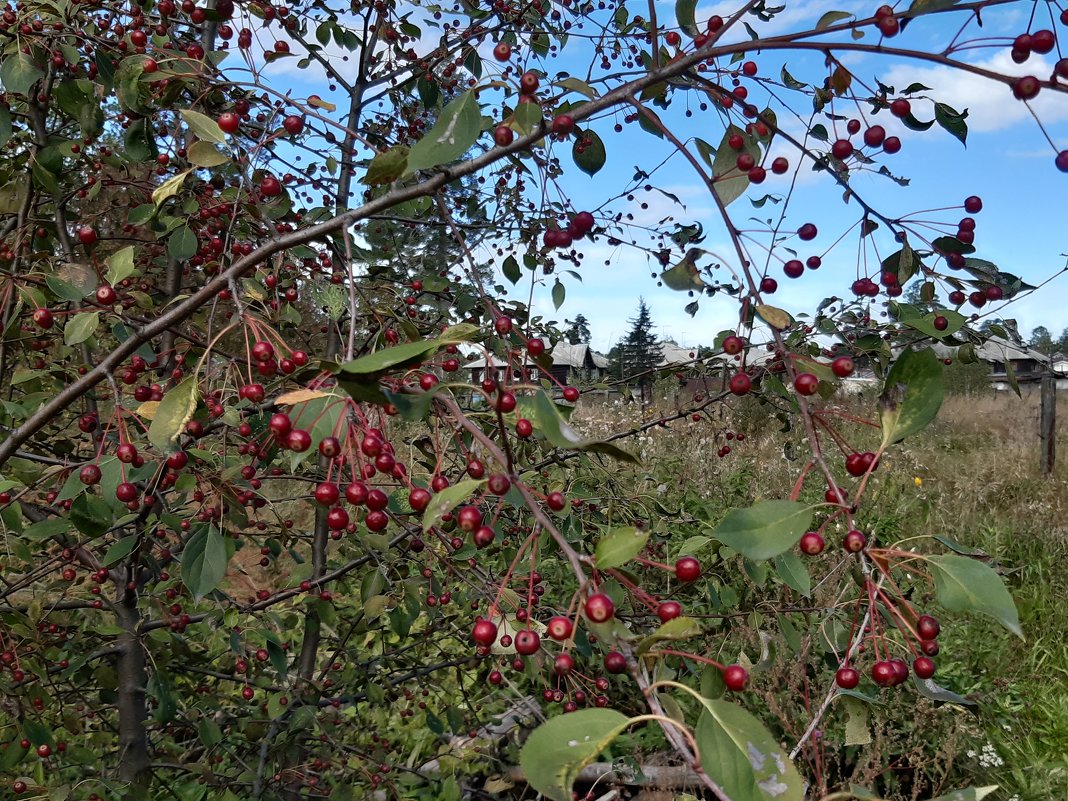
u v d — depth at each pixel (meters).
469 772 3.05
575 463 3.04
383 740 2.94
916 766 2.96
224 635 2.94
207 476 1.69
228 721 2.69
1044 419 8.63
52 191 2.11
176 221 2.00
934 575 0.87
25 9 1.90
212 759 2.57
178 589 2.54
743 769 0.68
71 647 2.39
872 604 0.94
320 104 1.40
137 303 2.05
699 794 2.85
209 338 1.87
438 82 2.82
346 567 2.47
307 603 2.56
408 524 2.32
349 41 2.98
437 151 1.09
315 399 1.06
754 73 1.76
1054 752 3.54
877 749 2.75
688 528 4.11
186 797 2.74
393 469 1.09
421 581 2.28
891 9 1.06
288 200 2.27
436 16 3.20
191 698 2.88
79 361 2.75
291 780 2.53
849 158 1.52
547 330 3.11
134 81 1.75
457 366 1.66
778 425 6.80
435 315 3.28
